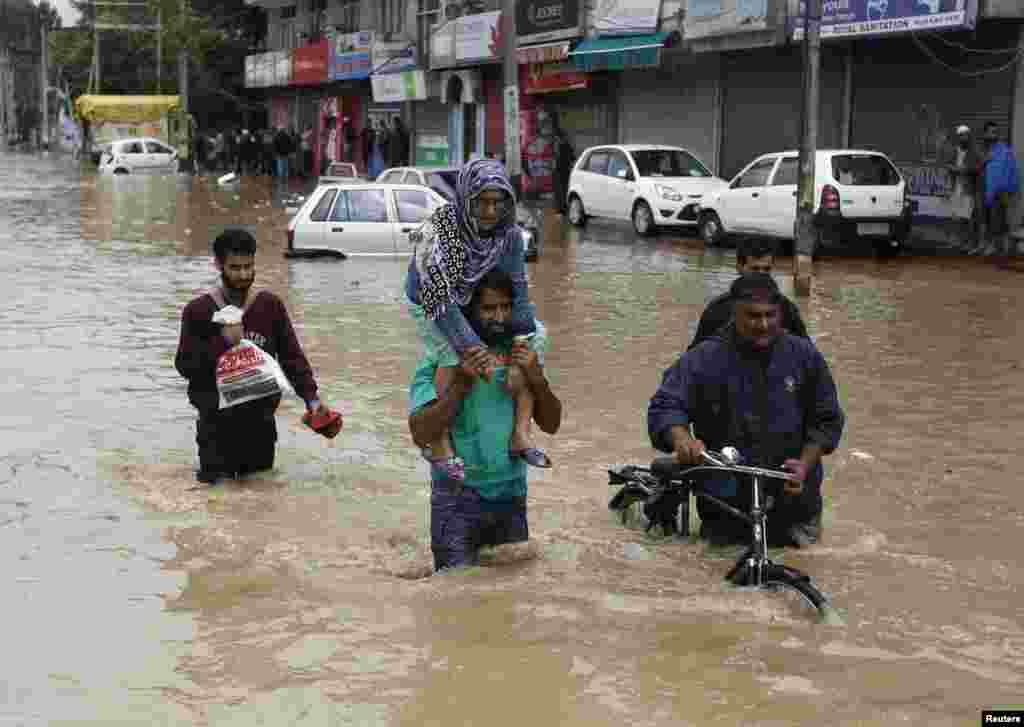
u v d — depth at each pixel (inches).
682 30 1038.4
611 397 366.3
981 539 238.5
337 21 1962.4
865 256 792.3
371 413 343.9
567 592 207.5
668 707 164.7
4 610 199.5
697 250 840.9
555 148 1189.1
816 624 194.1
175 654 182.5
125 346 445.1
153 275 669.9
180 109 2363.4
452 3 1508.4
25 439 310.8
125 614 198.2
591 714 163.0
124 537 237.6
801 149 596.7
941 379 396.5
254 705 165.8
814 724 160.1
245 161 2122.3
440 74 1550.2
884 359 430.0
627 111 1203.9
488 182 199.9
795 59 953.5
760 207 808.9
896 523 248.7
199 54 2373.3
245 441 277.3
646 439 317.1
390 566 222.2
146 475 281.1
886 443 315.3
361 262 723.4
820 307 556.1
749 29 922.1
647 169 966.4
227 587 210.8
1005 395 373.7
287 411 348.8
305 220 738.2
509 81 878.4
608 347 449.7
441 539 220.1
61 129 3356.3
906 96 856.3
